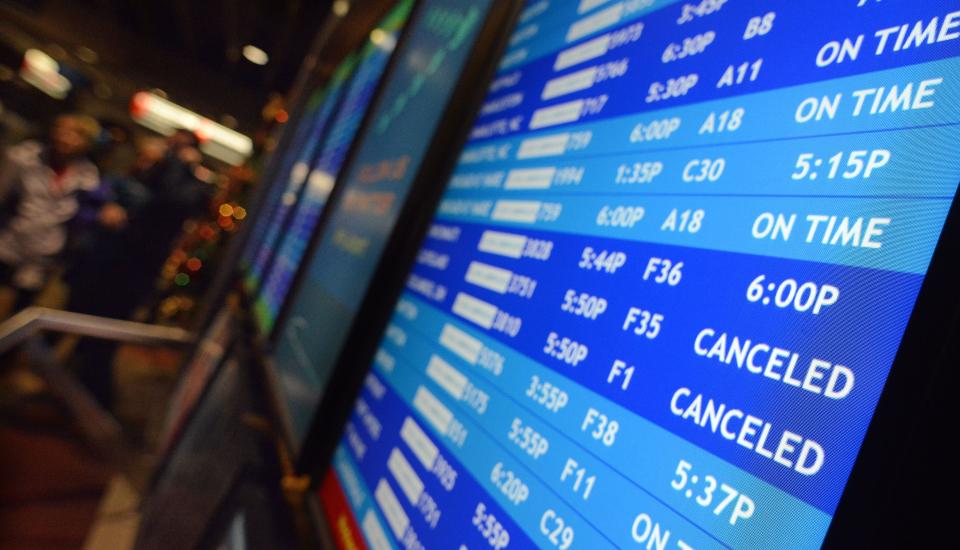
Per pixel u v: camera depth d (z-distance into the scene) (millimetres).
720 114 522
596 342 542
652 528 420
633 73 670
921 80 377
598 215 621
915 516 287
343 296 1221
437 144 1072
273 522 883
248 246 3713
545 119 814
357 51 2781
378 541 723
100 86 13484
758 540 357
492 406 638
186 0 9695
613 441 477
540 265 679
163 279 4840
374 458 833
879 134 388
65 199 4422
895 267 347
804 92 452
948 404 291
